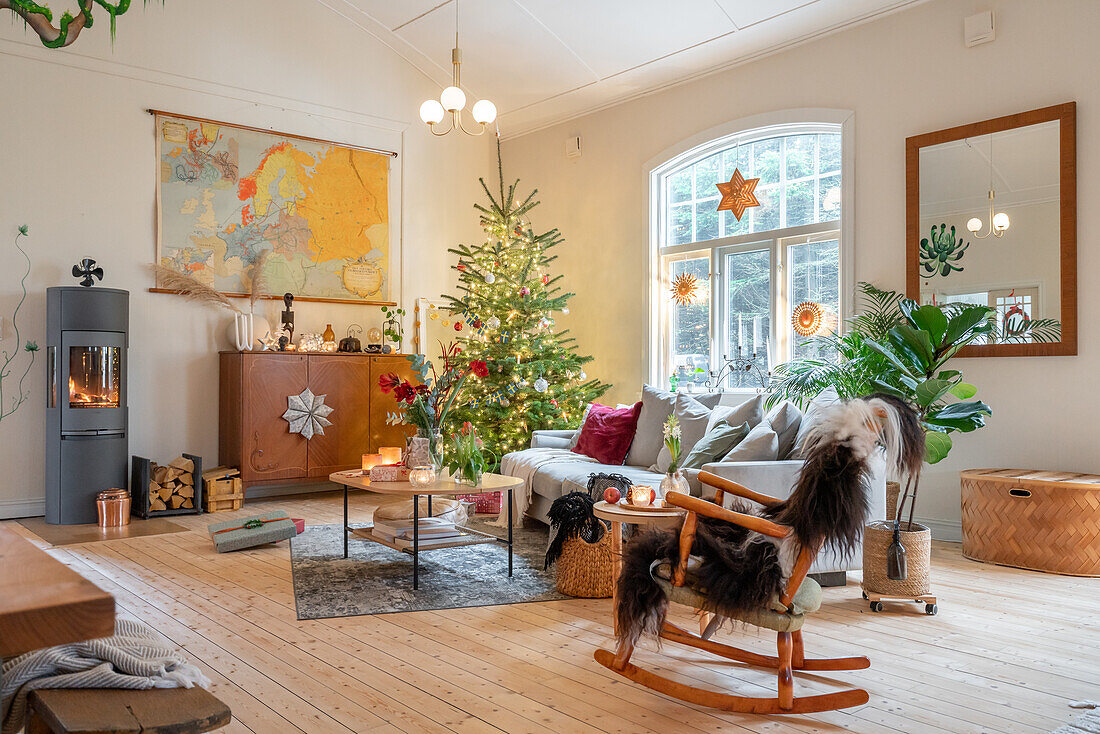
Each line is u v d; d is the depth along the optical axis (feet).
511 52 23.50
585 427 18.97
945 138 17.13
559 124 26.14
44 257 19.80
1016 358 16.29
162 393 21.58
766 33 19.84
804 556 8.21
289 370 22.20
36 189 19.69
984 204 16.65
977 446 16.78
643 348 23.61
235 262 22.62
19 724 5.71
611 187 24.53
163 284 21.42
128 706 5.43
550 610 12.28
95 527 18.79
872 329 17.22
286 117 23.50
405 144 25.88
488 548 16.63
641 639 10.75
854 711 8.47
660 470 16.61
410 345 25.93
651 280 23.44
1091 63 15.35
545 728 8.04
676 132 22.71
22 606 3.82
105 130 20.62
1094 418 15.31
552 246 24.88
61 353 18.81
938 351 13.99
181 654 10.18
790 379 16.93
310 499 23.21
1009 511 14.83
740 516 8.48
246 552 16.29
